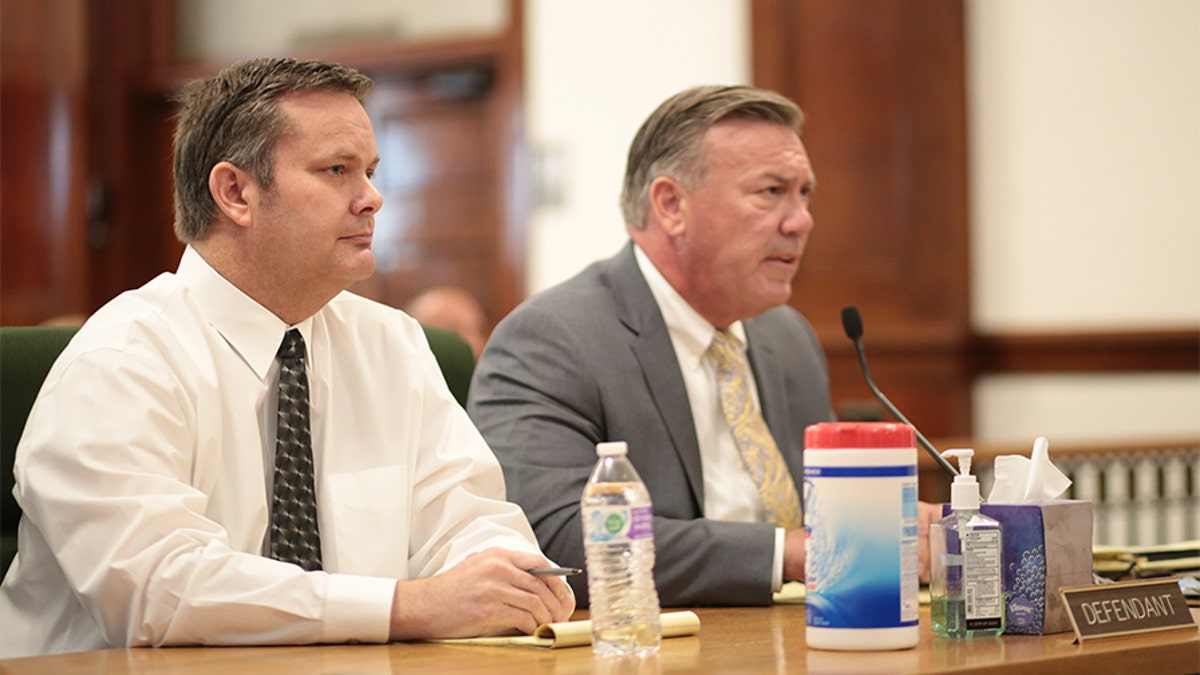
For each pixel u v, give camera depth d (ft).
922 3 38.99
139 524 10.34
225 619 10.09
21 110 43.06
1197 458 29.71
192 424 11.50
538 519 14.10
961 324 38.52
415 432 12.97
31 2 43.27
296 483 12.12
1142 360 37.58
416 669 8.66
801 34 40.06
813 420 16.76
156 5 48.85
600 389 14.89
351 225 12.06
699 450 15.24
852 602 8.91
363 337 13.19
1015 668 8.46
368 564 12.22
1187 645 9.51
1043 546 9.77
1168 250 37.47
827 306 39.70
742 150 15.39
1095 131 38.14
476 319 35.53
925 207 38.88
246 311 12.14
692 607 13.08
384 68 46.37
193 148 12.13
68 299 43.68
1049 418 38.40
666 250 15.70
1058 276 38.40
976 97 39.19
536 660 9.00
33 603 11.63
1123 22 37.91
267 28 48.11
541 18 43.70
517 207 43.70
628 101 42.42
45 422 10.90
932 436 38.55
